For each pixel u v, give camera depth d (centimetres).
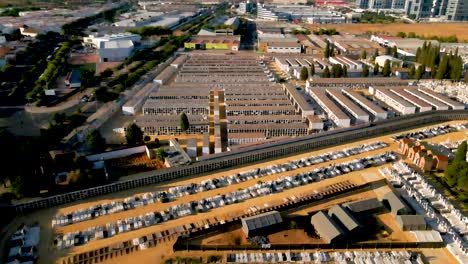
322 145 14262
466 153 12462
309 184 11631
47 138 12925
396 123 15812
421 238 9169
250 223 9306
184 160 12512
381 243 8994
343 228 9312
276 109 16862
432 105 17862
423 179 11744
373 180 11912
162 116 15975
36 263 8281
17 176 10288
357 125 15488
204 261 8456
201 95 18488
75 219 9731
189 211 10112
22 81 19912
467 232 9519
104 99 18462
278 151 13375
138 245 8869
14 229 9362
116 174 11888
